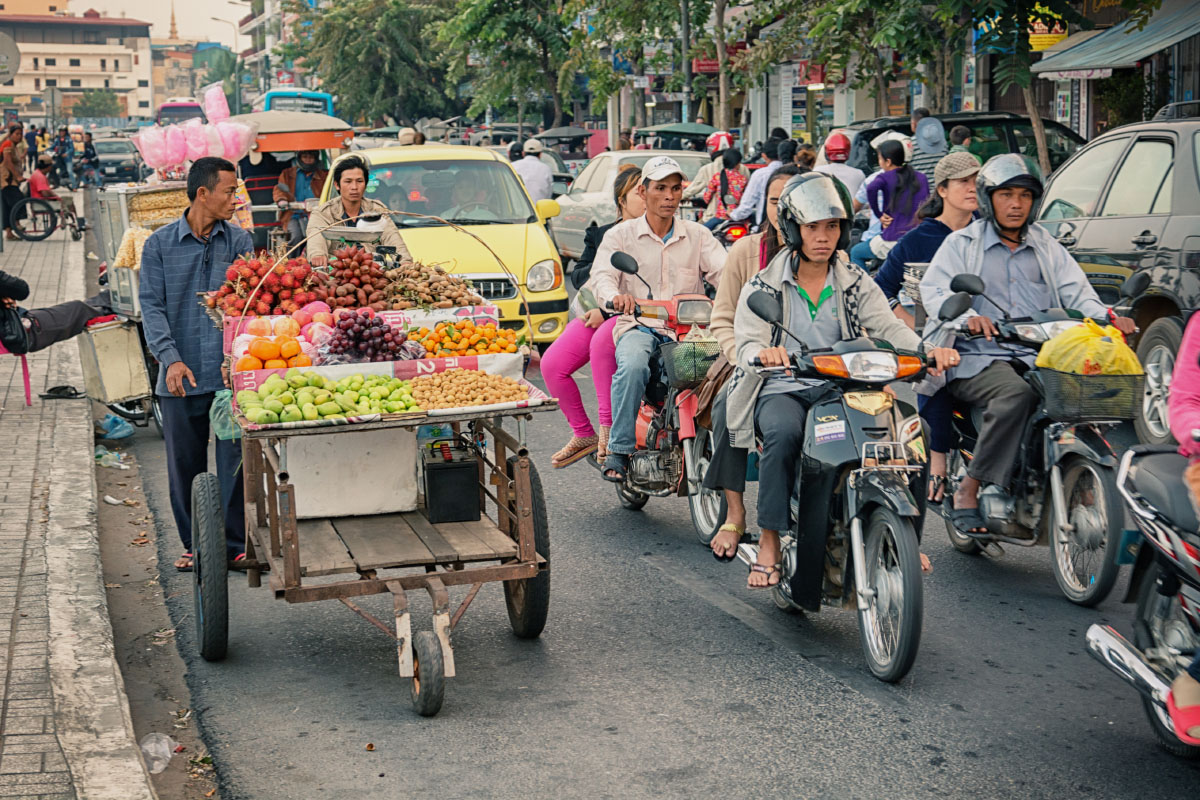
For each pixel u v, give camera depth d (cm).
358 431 540
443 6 5750
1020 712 505
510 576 531
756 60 2345
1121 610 624
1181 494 426
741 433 584
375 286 638
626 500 842
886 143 1268
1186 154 927
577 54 3256
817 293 575
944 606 637
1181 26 1667
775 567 580
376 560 519
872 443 527
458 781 455
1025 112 2295
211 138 1132
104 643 555
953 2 1511
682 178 743
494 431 577
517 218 1286
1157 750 469
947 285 666
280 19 11281
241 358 558
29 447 937
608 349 763
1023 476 637
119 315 1031
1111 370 577
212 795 450
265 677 561
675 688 537
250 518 587
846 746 476
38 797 413
